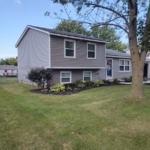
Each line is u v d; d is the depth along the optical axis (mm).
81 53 11461
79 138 3027
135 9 5562
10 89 9516
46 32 9750
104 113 4480
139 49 5953
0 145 2775
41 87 10188
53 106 5305
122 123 3746
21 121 3922
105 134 3188
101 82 11406
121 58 16234
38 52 10898
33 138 3039
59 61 10203
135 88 5809
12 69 40156
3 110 4871
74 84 11352
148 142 2861
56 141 2922
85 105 5367
